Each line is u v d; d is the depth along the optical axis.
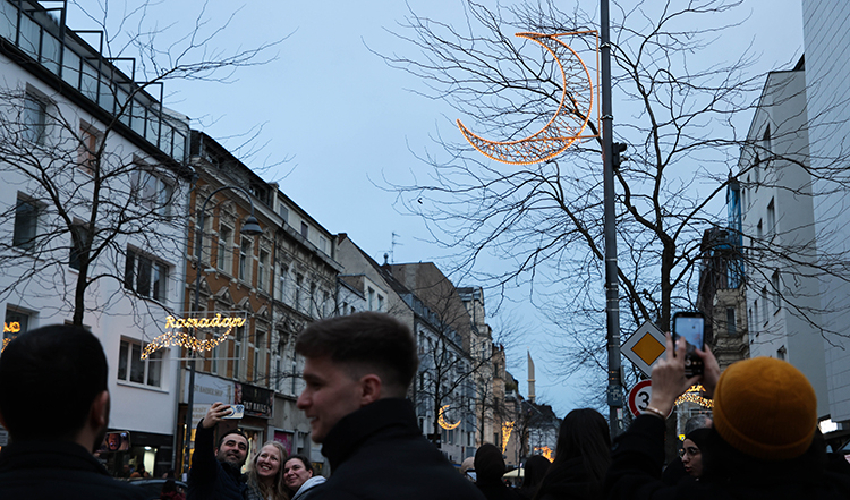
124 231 16.33
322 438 2.40
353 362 2.39
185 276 31.66
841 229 24.62
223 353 35.22
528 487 6.30
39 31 23.48
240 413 5.93
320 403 2.40
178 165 18.89
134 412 28.28
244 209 37.78
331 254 50.69
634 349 12.15
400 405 2.38
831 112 25.53
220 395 33.88
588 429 4.56
